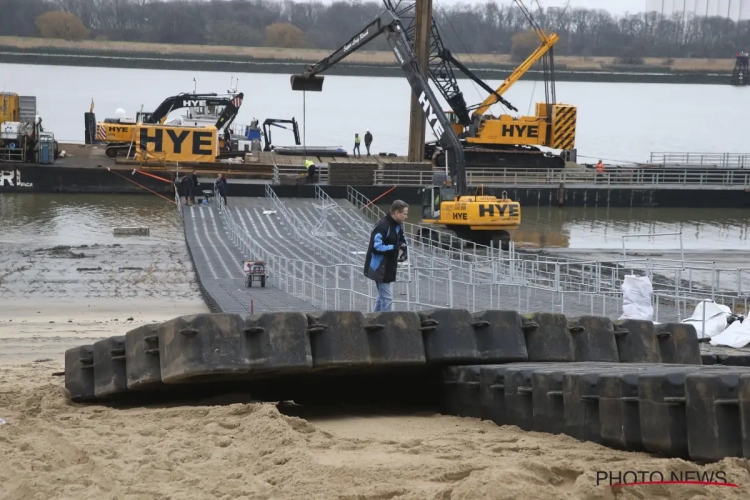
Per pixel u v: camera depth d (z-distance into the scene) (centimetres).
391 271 1459
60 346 2262
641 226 5844
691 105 19462
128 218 5281
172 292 3400
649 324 1372
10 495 854
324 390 1386
